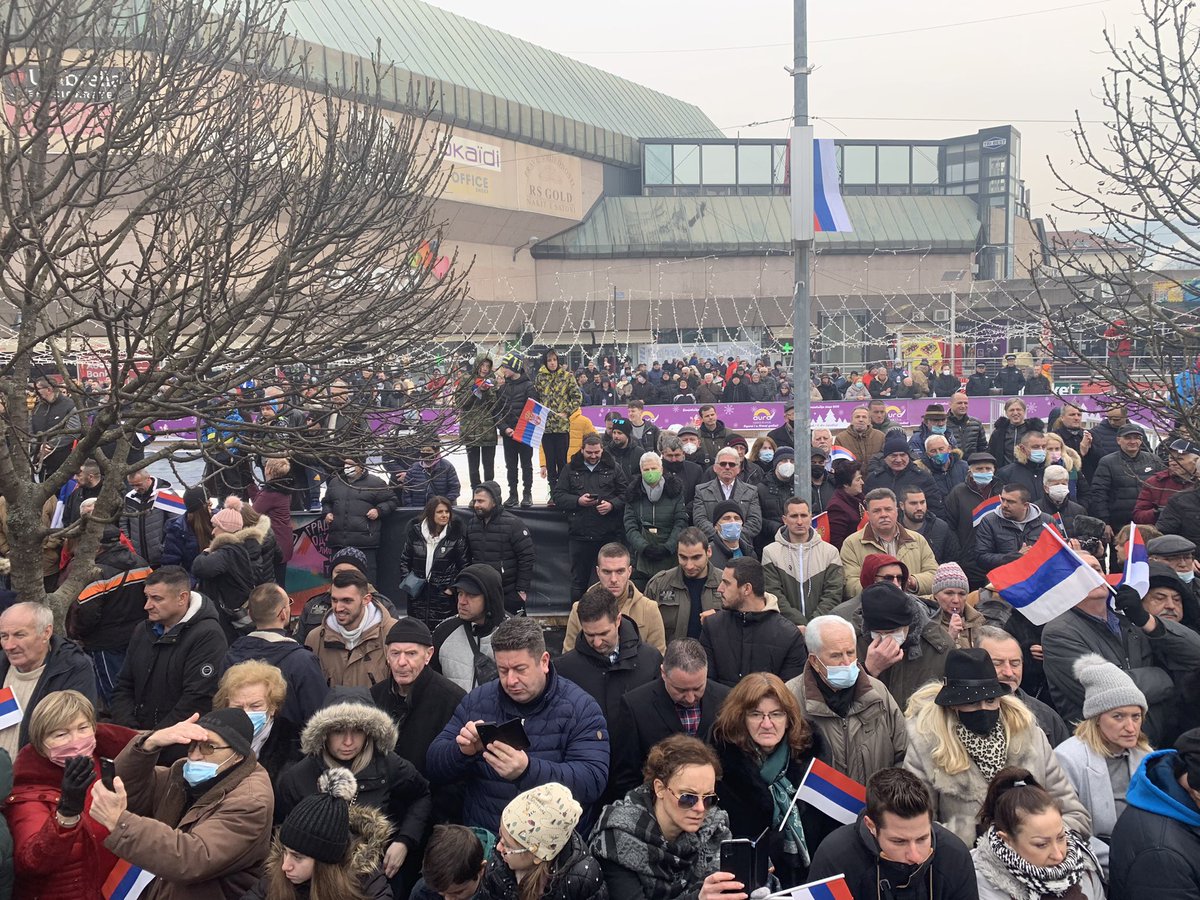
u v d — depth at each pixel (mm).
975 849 3770
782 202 49000
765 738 4164
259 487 9852
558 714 4406
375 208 5617
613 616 4996
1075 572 5297
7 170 4883
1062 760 4320
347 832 3523
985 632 4895
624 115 53656
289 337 5152
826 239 46625
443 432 7422
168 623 5469
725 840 3523
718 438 11922
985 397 20250
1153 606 5914
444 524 8102
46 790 3979
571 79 51438
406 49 39031
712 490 8641
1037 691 6184
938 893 3467
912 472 9156
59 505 7641
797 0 8352
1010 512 7594
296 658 5141
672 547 8750
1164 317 6566
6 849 3646
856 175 49250
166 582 5363
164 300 5023
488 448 11797
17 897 3719
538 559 10383
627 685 5047
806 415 8500
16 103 5328
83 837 3684
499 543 8188
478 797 4371
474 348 8062
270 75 6855
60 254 5094
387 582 10023
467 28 45344
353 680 5645
